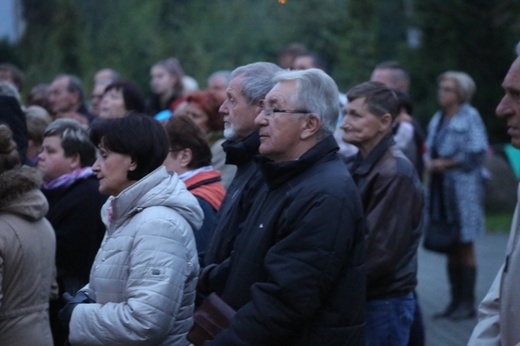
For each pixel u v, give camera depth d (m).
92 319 7.16
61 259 10.06
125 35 49.62
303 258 6.56
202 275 7.50
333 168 6.94
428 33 31.03
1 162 8.40
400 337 9.68
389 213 9.57
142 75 48.75
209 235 8.51
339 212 6.68
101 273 7.39
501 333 6.40
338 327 6.76
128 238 7.32
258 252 6.90
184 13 53.41
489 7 30.25
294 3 48.78
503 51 30.17
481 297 17.83
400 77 15.24
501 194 28.70
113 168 7.52
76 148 10.23
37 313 8.46
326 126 7.10
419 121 31.16
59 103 15.98
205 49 50.28
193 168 9.67
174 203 7.43
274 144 7.07
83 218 9.99
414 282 9.84
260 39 50.91
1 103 10.86
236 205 7.87
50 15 51.53
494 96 30.17
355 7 41.59
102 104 14.33
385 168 9.68
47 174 10.22
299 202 6.71
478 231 16.55
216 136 12.26
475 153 16.67
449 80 16.84
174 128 9.67
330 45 46.50
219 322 6.87
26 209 8.37
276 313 6.54
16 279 8.27
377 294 9.60
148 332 7.04
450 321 16.17
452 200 16.48
